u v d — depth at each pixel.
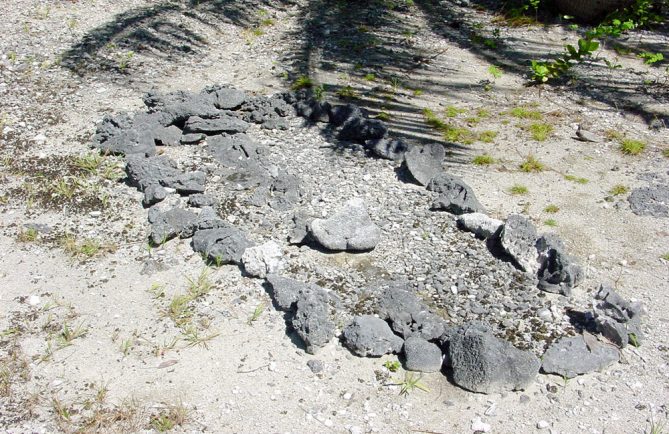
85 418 3.42
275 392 3.59
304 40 7.52
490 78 6.79
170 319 4.03
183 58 7.11
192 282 4.25
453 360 3.69
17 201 5.00
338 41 7.50
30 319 4.02
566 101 6.38
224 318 4.04
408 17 8.14
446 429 3.43
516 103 6.34
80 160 5.38
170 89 6.50
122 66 6.85
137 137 5.51
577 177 5.31
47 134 5.76
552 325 3.99
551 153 5.60
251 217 4.81
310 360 3.77
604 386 3.66
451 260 4.45
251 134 5.77
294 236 4.57
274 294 4.11
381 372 3.72
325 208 4.88
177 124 5.85
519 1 8.33
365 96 6.40
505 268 4.38
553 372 3.71
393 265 4.41
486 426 3.44
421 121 6.00
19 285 4.27
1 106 6.12
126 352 3.80
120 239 4.66
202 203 4.88
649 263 4.49
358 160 5.43
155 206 4.89
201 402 3.53
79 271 4.39
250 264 4.29
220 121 5.74
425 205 4.93
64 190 5.05
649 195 5.07
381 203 4.95
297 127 5.88
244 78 6.75
